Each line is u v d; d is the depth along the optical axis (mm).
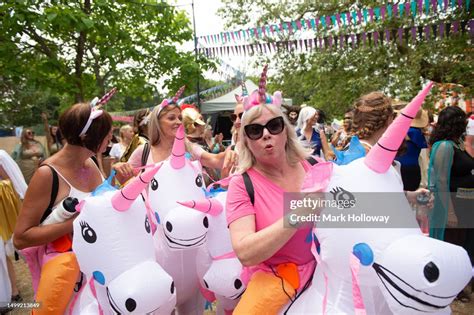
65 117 2326
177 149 2404
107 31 7230
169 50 8055
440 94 5770
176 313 2916
